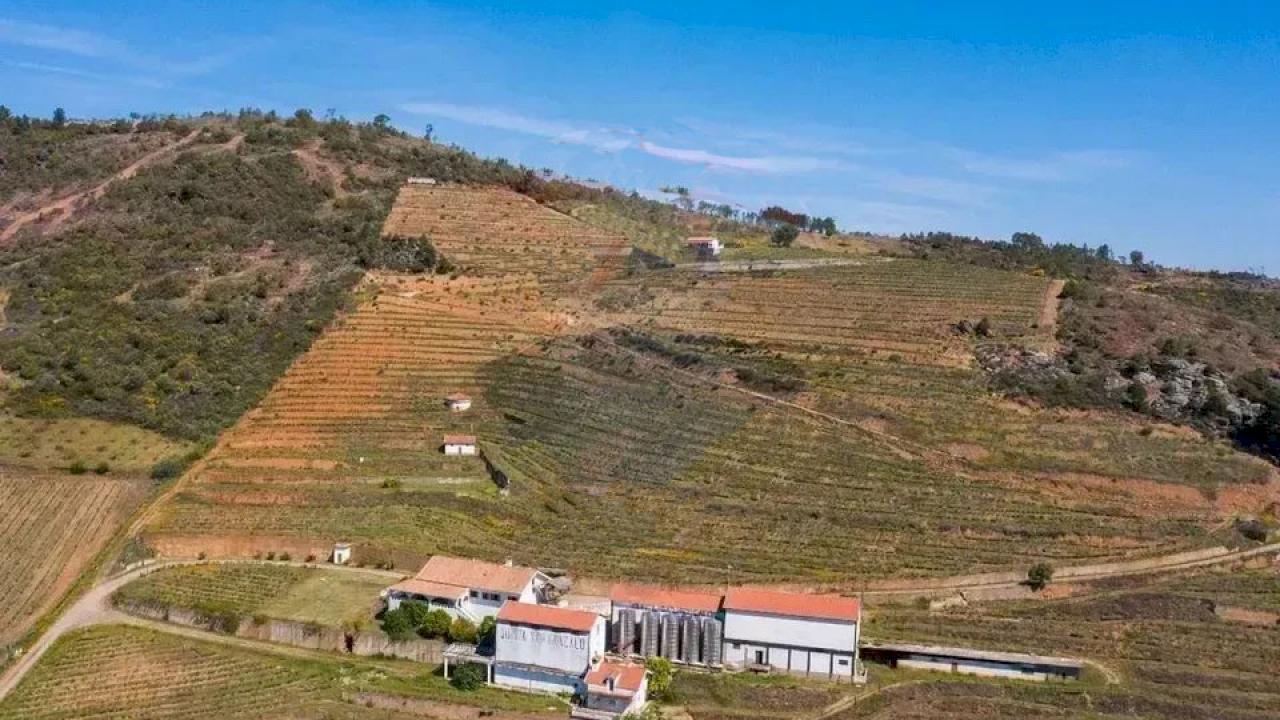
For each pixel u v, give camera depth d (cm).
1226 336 16962
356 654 9988
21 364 14438
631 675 9075
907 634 10081
